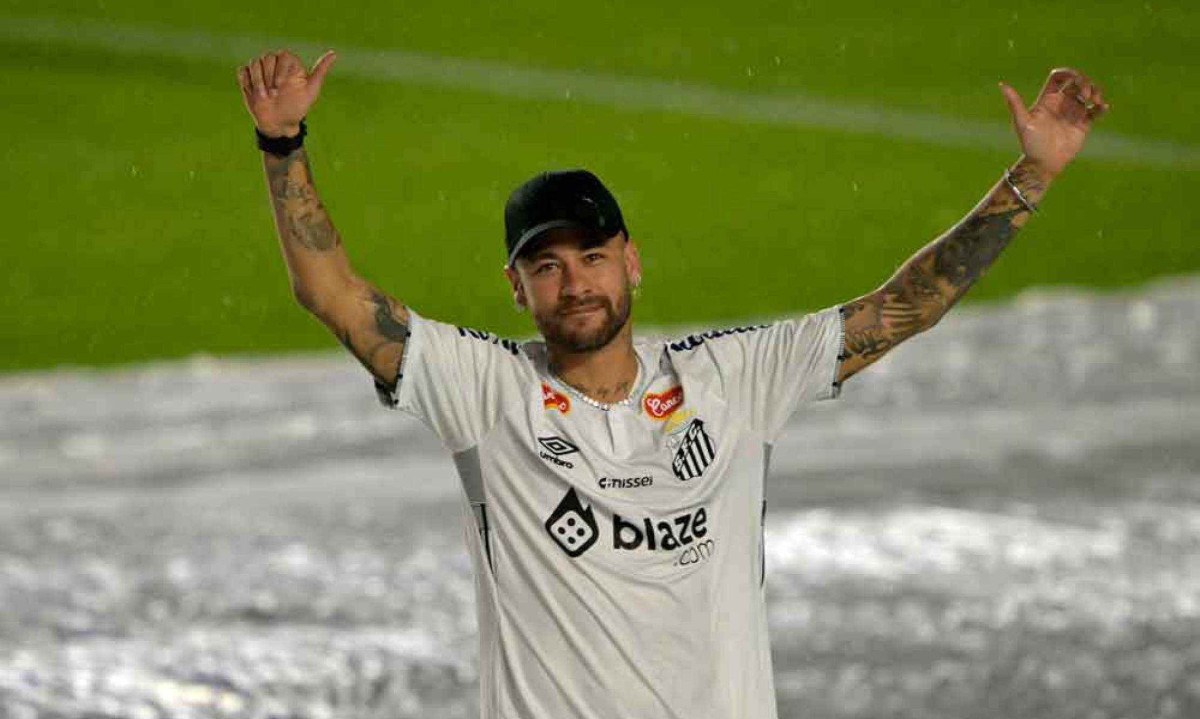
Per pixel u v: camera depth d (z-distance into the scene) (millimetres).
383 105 108250
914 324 14883
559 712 13797
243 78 14148
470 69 115312
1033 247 79000
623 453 14023
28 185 92562
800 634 29625
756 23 123875
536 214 13867
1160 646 28672
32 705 26688
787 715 25750
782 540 35906
